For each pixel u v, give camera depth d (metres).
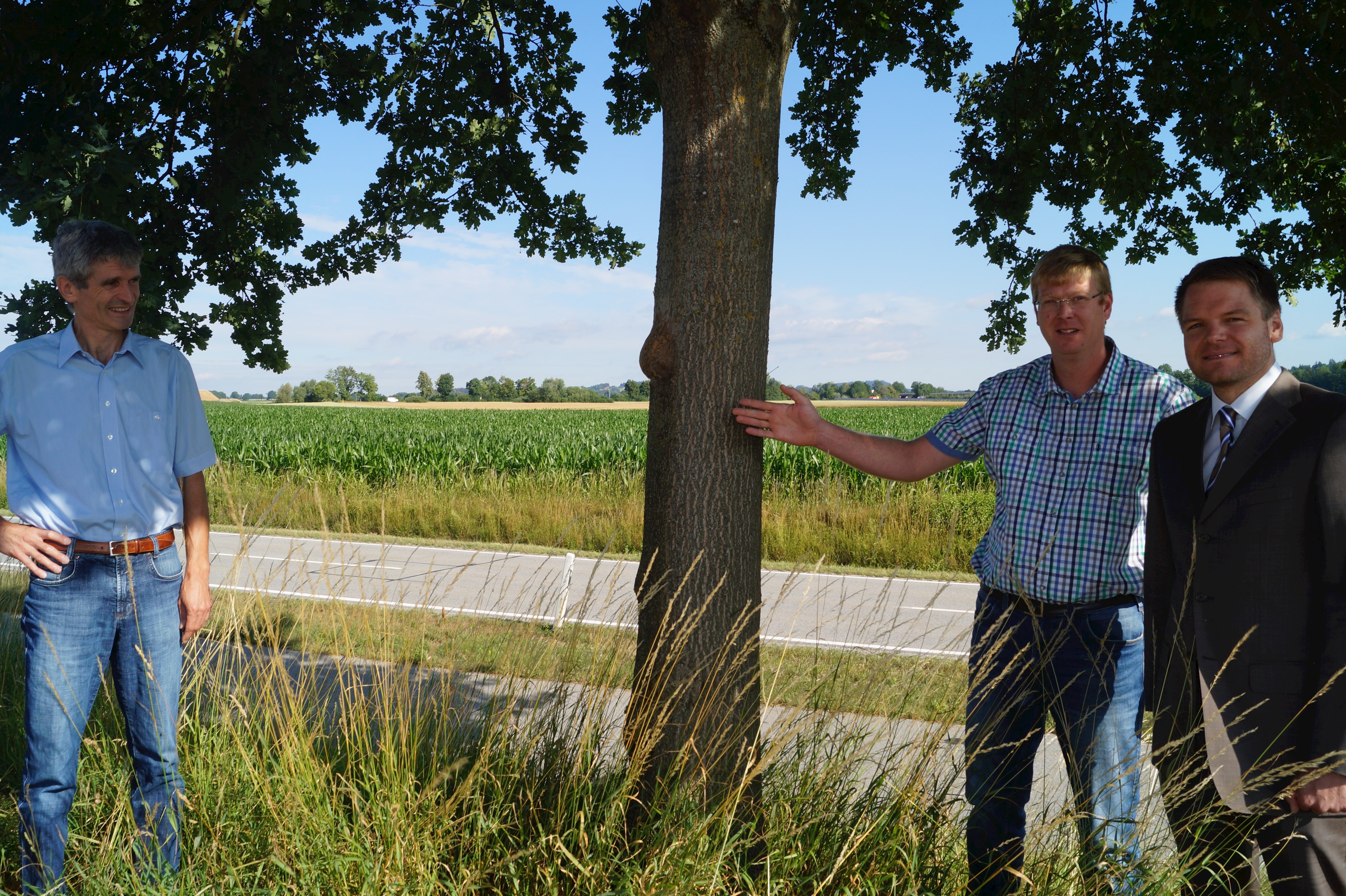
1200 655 2.12
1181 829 2.18
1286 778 1.97
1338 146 3.63
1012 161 4.35
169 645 2.51
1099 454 2.42
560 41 4.95
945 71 4.70
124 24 3.79
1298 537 2.00
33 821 2.30
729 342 2.57
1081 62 4.12
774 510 11.66
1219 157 4.02
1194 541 2.15
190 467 2.61
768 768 2.56
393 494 14.06
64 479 2.34
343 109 4.79
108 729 3.12
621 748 2.69
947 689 2.77
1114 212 4.38
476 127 5.04
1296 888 1.98
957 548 10.04
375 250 5.12
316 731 2.74
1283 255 4.36
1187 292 2.17
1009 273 4.60
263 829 2.38
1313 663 1.98
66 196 2.99
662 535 2.62
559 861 2.14
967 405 2.76
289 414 53.59
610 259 5.39
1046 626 2.46
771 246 2.67
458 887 2.12
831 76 4.86
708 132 2.54
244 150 4.02
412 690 3.07
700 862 2.12
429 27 4.86
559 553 10.53
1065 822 2.27
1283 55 3.53
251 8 4.32
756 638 2.63
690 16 2.50
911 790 2.33
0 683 3.75
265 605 3.06
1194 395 2.44
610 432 29.53
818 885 2.16
